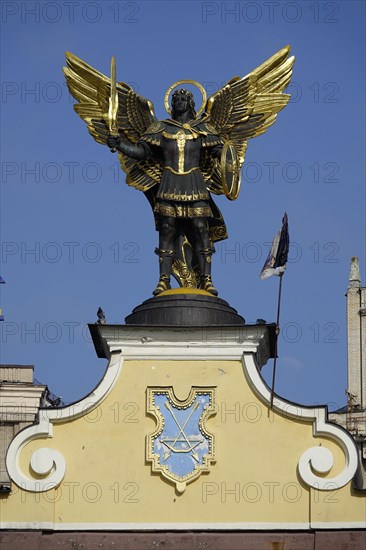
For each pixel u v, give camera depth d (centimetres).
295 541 2847
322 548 2839
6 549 2853
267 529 2859
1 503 2878
